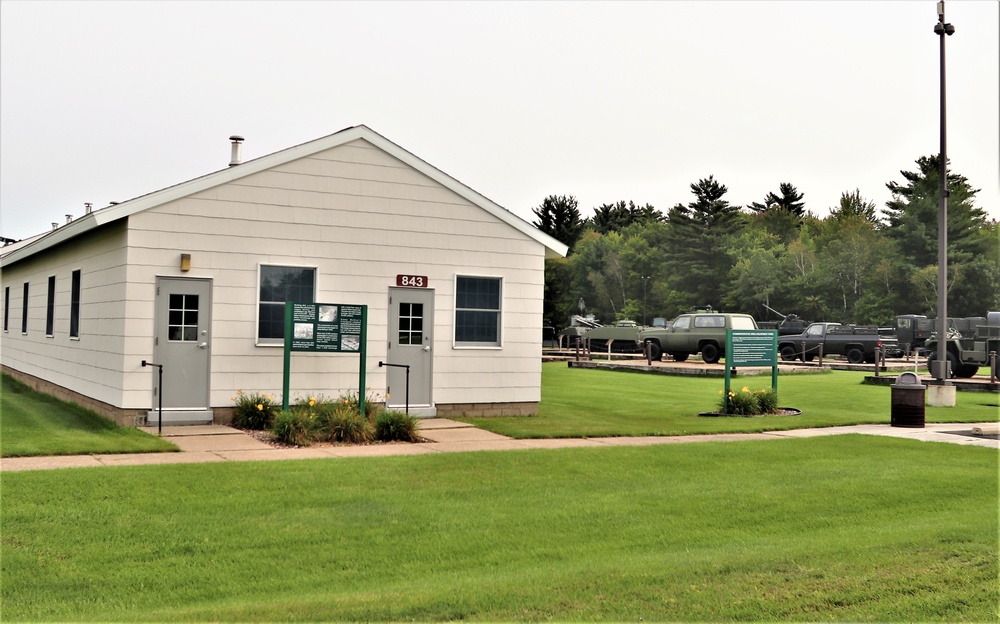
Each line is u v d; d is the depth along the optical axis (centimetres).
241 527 840
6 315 2853
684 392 2470
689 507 967
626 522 899
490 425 1630
